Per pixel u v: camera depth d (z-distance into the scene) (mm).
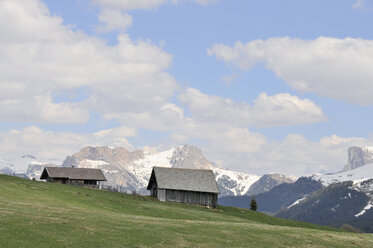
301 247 53969
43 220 46875
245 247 49969
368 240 64562
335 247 56062
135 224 53750
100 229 47406
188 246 46812
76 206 72125
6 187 79312
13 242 37625
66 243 40125
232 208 132125
